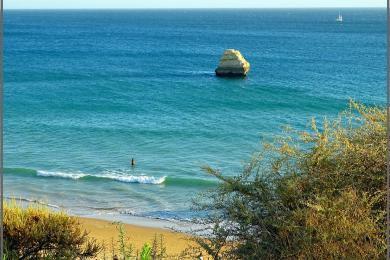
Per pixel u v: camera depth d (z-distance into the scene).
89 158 31.20
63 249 10.84
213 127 40.97
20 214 10.89
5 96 55.06
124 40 137.00
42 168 28.95
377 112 10.77
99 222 20.23
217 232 9.72
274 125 43.00
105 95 57.28
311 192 9.51
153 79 69.75
